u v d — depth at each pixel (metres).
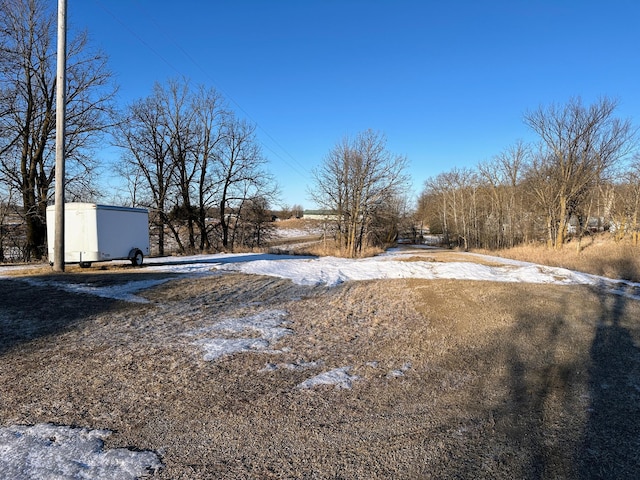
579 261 23.11
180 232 36.59
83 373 4.92
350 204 33.03
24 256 25.09
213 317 7.96
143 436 3.51
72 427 3.62
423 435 3.60
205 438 3.50
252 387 4.61
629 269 19.47
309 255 26.64
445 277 14.62
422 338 6.82
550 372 5.28
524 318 8.38
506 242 48.88
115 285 10.73
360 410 4.09
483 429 3.73
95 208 13.96
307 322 7.85
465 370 5.30
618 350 6.34
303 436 3.56
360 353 5.96
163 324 7.29
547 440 3.54
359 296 10.84
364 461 3.19
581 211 34.84
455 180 58.03
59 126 12.66
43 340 6.14
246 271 14.95
